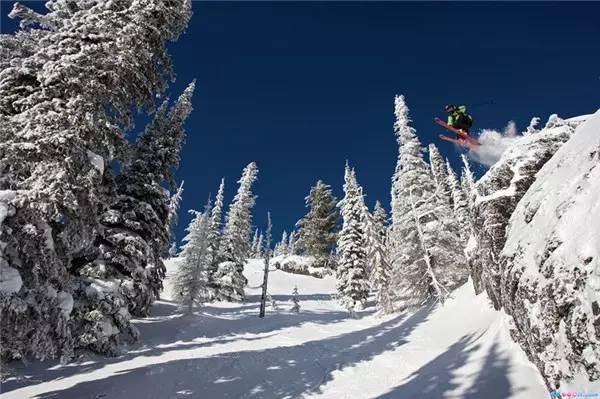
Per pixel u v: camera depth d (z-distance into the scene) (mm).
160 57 14523
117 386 12375
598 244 6312
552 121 14289
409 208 28422
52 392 11641
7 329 9281
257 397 12875
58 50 11695
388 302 28312
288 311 30969
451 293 23906
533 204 9945
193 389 12945
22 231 9578
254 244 86375
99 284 15242
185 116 23438
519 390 9148
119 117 13562
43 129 10898
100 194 12516
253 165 41906
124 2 13344
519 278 8961
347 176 38438
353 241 35875
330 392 13375
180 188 37625
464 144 18188
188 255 28484
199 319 24016
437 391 10977
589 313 6145
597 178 7641
